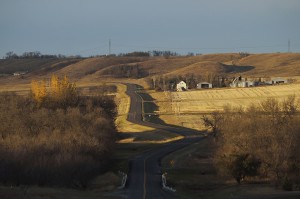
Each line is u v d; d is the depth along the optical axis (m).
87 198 88.50
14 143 122.25
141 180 115.56
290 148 119.56
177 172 128.38
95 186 109.19
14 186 96.75
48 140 124.62
